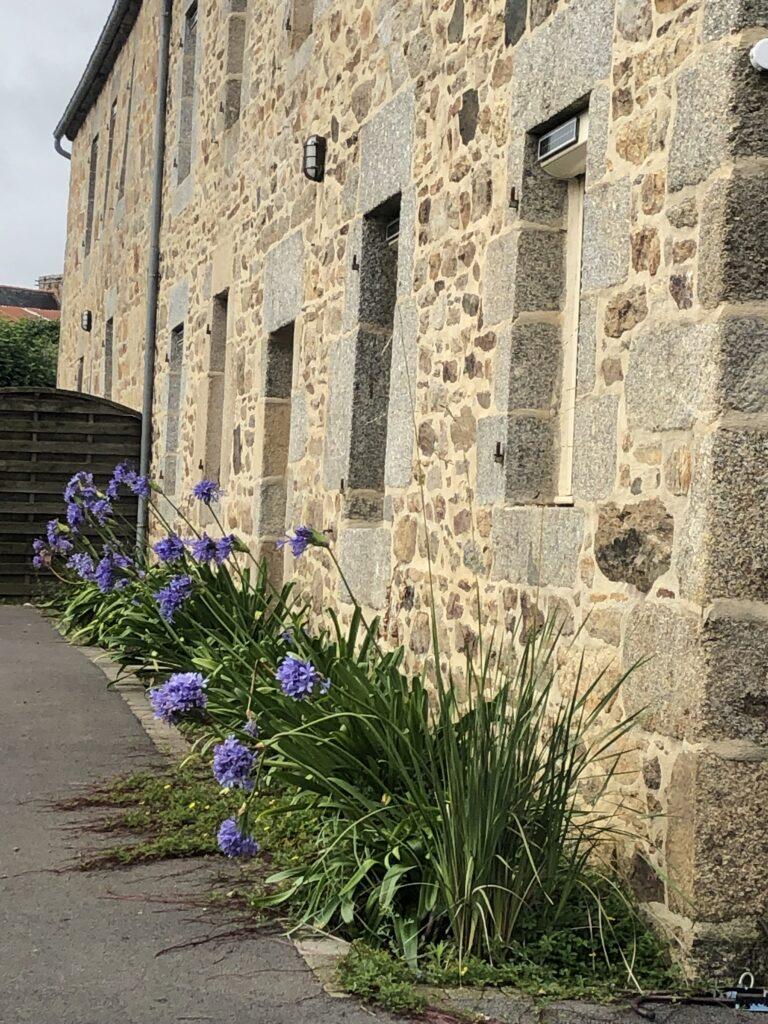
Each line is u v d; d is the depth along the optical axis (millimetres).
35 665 8125
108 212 15680
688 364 3572
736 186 3430
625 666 3830
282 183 8047
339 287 6844
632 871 3695
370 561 6129
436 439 5449
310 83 7516
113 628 8188
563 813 3611
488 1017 3168
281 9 8227
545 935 3527
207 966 3402
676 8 3756
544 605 4379
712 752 3396
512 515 4672
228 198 9500
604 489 4016
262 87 8672
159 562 10086
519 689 3869
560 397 4777
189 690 3871
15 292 45938
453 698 3842
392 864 3762
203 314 10180
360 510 6520
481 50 5184
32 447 12367
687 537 3523
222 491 9258
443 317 5434
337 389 6762
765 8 3443
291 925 3701
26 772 5367
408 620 5645
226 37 9750
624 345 3953
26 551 12383
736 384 3422
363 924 3666
